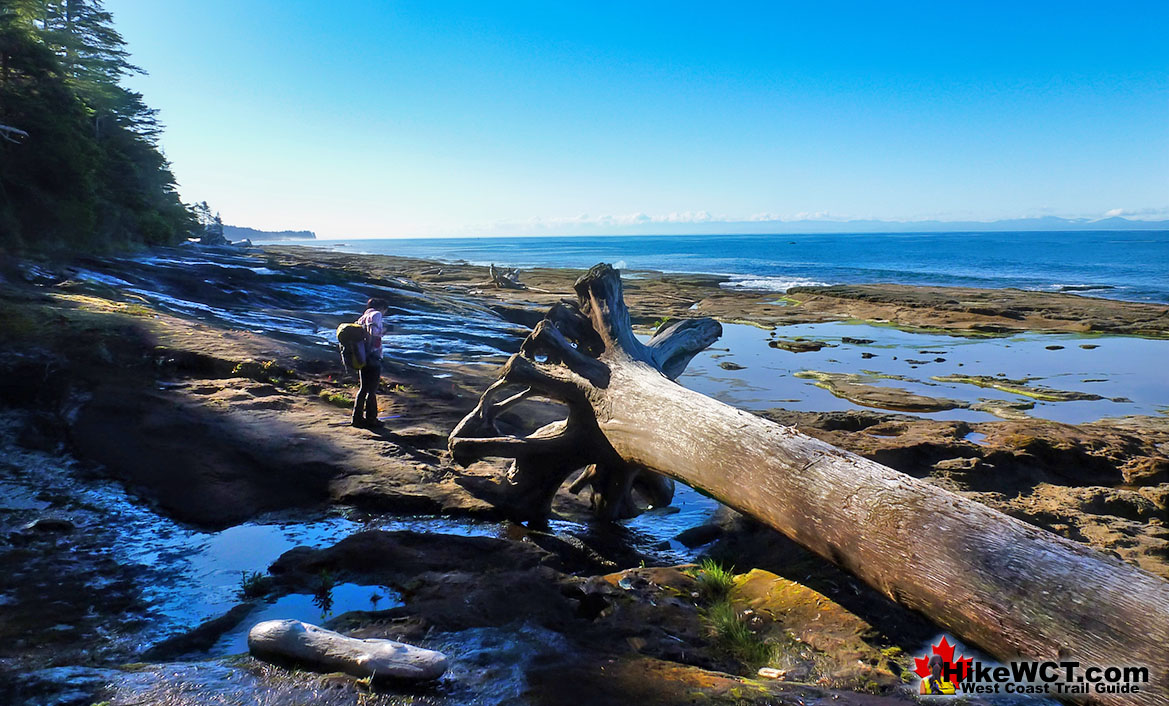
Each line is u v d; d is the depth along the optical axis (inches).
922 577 122.0
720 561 197.0
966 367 589.9
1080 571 106.2
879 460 290.2
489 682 112.0
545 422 336.5
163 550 179.6
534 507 225.1
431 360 485.4
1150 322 850.1
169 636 135.0
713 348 701.3
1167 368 583.8
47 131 956.0
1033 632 103.7
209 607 149.8
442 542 186.1
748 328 890.7
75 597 148.4
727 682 116.9
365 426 290.7
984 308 946.7
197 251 1402.6
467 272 1875.0
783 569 178.7
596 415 228.8
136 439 245.0
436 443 283.4
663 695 110.2
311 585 159.8
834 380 515.8
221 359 342.0
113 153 1489.9
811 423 367.2
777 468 162.2
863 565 136.6
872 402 438.0
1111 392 485.1
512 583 162.7
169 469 226.7
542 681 113.5
